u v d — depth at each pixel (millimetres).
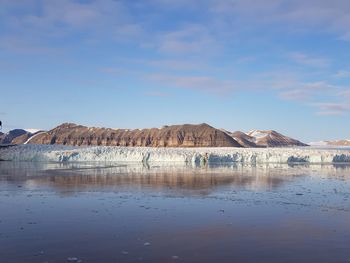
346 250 12617
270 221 17281
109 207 20781
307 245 13219
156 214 18844
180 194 26500
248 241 13750
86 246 13008
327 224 16688
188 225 16344
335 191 28656
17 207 20578
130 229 15516
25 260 11477
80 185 31688
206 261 11477
